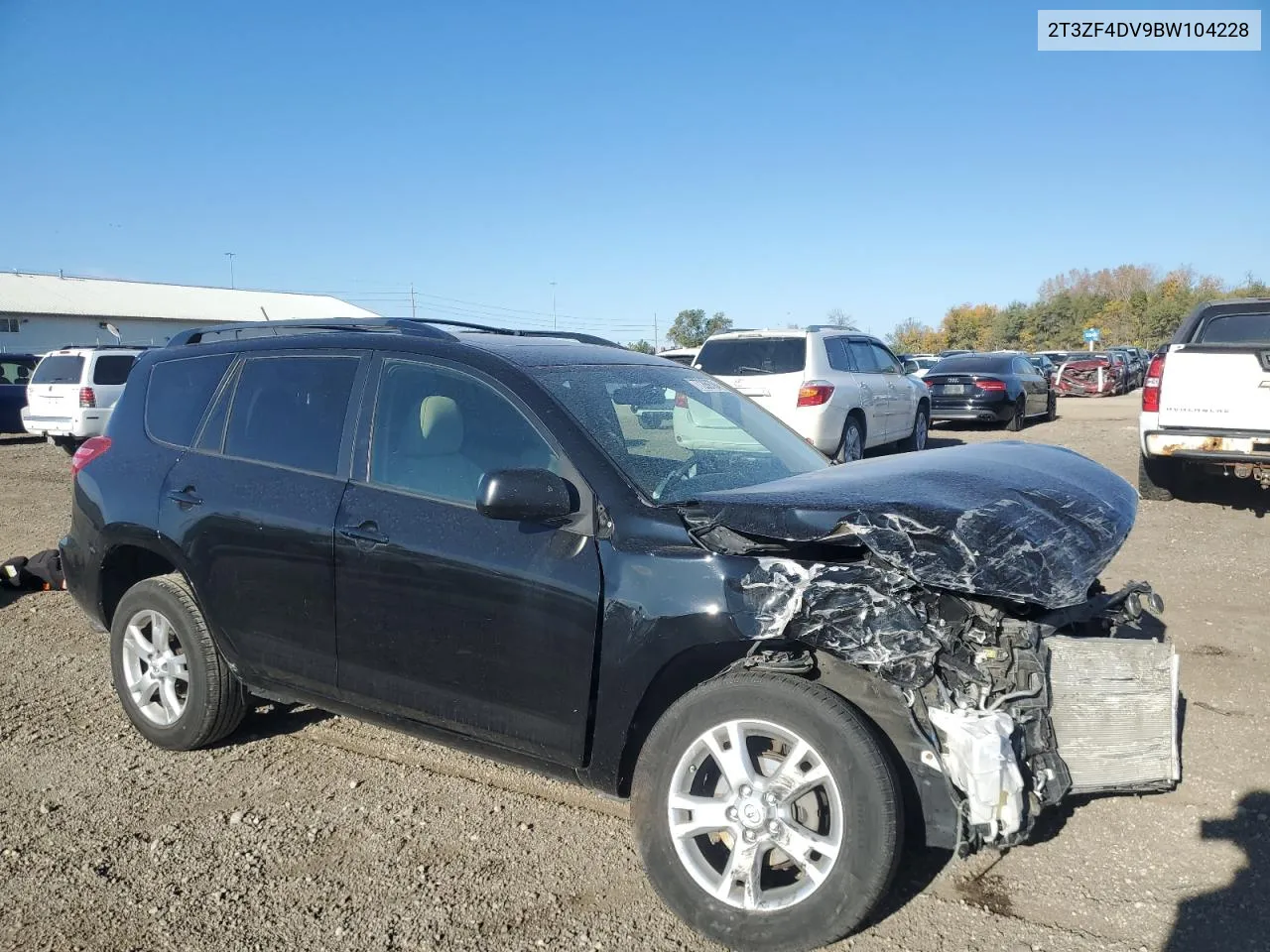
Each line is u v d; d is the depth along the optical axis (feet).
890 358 46.32
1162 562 24.41
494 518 10.79
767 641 10.24
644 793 10.37
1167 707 10.46
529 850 11.98
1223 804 12.51
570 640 10.81
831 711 9.55
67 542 16.02
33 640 20.57
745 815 9.86
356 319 14.82
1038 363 116.57
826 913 9.43
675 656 10.32
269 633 13.37
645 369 14.40
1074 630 11.91
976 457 12.90
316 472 13.17
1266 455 28.07
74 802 13.37
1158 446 29.73
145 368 16.01
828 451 37.99
